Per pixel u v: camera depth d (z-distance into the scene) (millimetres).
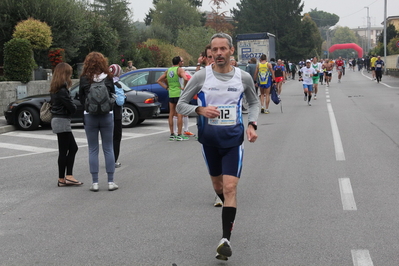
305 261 4660
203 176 8445
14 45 20484
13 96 19594
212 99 4988
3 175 9164
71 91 15750
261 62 18141
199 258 4828
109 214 6410
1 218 6391
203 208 6539
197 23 81312
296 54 84938
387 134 12258
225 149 4996
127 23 40469
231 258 4805
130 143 12594
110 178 7781
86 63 7582
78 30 29453
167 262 4750
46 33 25078
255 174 8391
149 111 15992
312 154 10000
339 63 39750
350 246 4996
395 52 66250
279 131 13453
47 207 6855
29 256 5012
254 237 5363
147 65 42469
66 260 4875
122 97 9234
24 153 11602
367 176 7984
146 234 5570
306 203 6590
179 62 12547
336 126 14008
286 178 8039
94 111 7406
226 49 4934
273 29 85625
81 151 11609
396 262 4559
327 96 25672
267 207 6469
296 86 38000
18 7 26812
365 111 17812
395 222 5691
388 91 28297
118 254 4992
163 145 12055
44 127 16750
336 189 7250
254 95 5172
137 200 7062
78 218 6277
